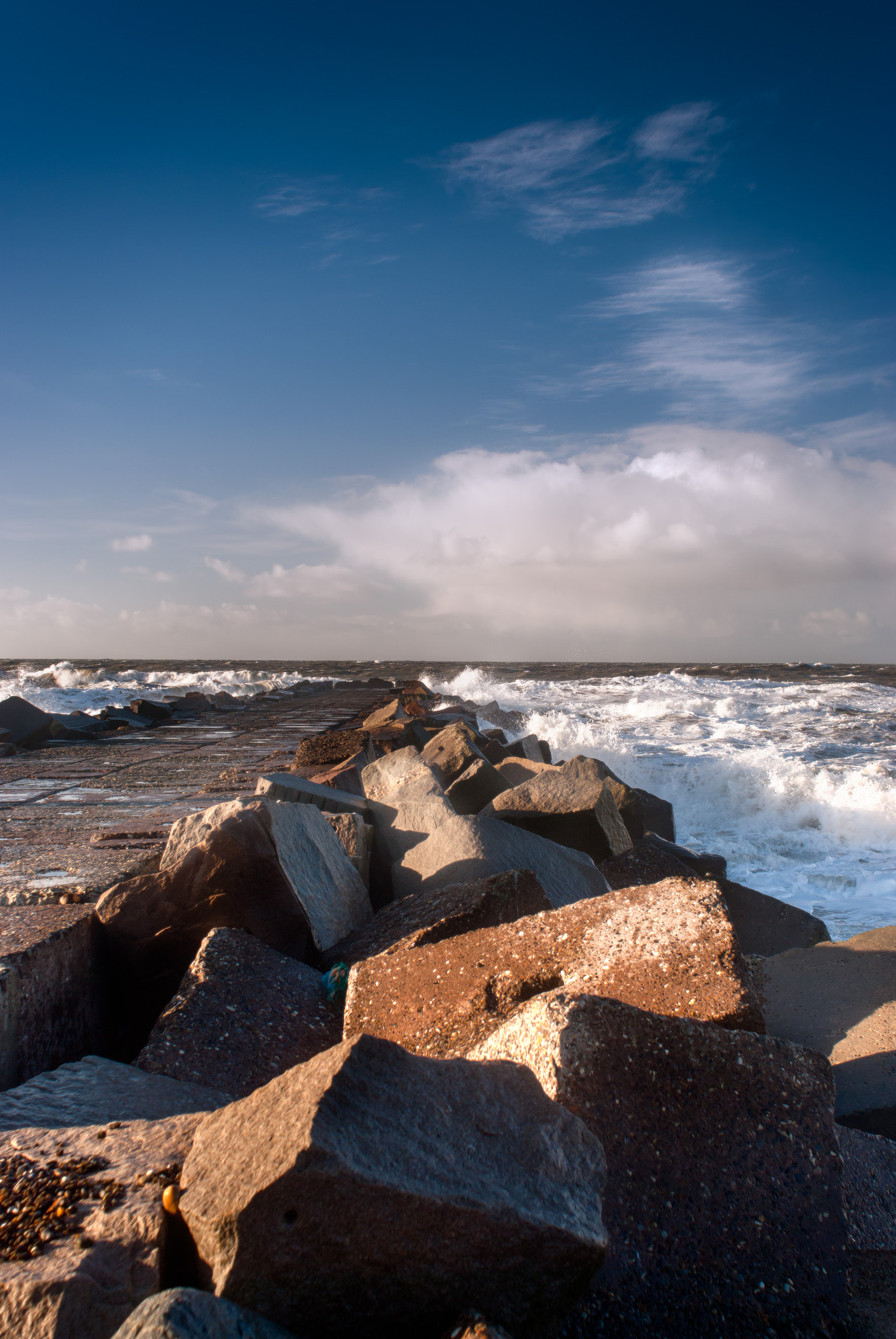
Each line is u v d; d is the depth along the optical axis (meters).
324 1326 1.47
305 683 32.81
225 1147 1.62
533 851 4.58
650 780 11.39
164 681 38.72
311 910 3.67
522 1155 1.69
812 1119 2.14
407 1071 1.73
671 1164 1.99
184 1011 2.87
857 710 24.03
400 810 5.18
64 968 3.25
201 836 3.74
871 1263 2.18
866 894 7.07
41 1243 1.52
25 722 11.65
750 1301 1.89
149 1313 1.26
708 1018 2.35
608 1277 1.84
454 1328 1.47
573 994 2.15
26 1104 2.26
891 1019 3.21
